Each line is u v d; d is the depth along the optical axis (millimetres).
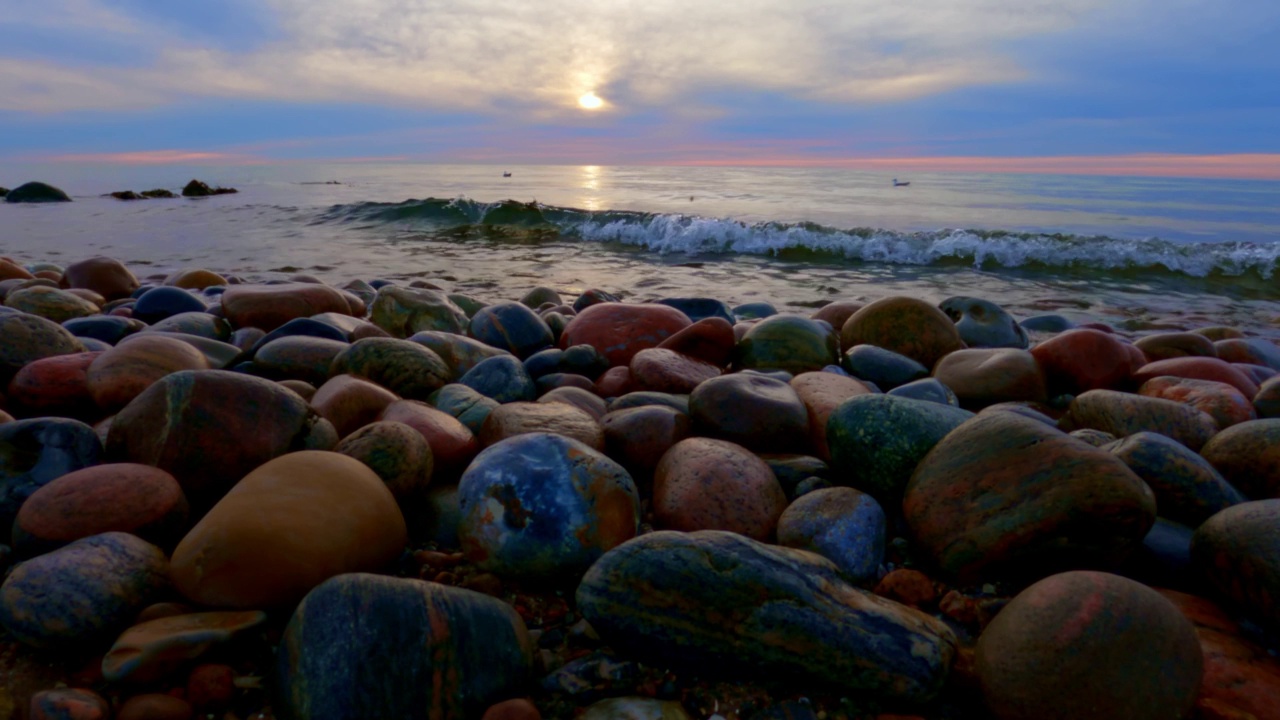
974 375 3637
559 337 4816
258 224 13523
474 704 1476
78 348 3576
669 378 3391
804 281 8352
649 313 4391
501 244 11289
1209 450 2516
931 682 1541
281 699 1436
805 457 2645
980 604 1905
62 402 2920
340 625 1442
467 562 2010
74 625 1579
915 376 3809
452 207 14047
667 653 1617
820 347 4051
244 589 1645
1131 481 1836
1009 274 9031
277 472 1868
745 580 1631
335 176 47375
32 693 1510
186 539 1713
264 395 2275
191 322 4426
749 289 7836
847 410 2506
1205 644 1663
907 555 2172
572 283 8031
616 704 1531
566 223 12836
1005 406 3326
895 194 26141
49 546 1836
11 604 1586
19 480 2068
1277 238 12375
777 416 2766
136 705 1443
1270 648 1675
